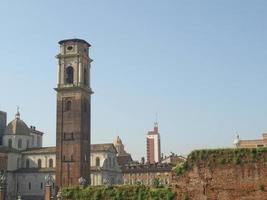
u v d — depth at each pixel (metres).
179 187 50.19
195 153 49.94
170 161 175.12
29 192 137.75
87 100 128.50
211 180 48.84
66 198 57.38
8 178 137.88
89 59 131.12
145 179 166.50
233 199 47.78
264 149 47.41
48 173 136.62
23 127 149.88
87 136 126.50
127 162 199.25
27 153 144.00
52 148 145.00
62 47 128.00
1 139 151.25
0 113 155.88
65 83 126.12
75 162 121.19
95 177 134.88
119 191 54.59
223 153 48.81
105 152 139.00
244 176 47.69
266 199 46.56
